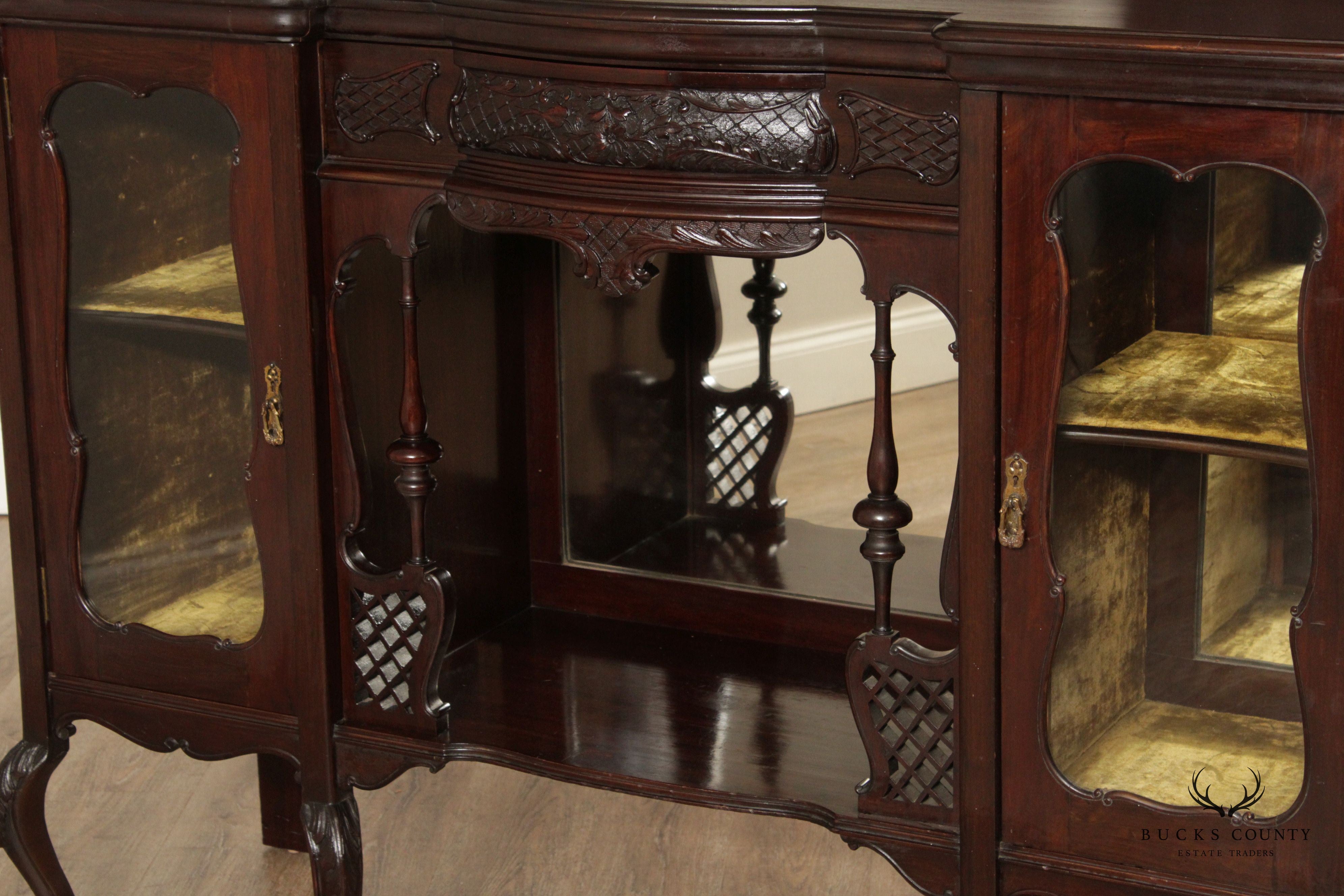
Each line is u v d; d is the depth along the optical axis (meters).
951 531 1.44
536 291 1.96
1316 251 1.21
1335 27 1.22
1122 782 1.39
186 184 1.60
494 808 2.20
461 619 1.94
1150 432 1.31
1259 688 1.33
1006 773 1.43
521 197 1.46
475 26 1.43
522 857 2.07
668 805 2.21
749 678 1.84
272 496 1.64
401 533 1.84
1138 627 1.36
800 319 1.85
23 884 2.04
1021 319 1.32
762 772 1.60
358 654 1.68
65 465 1.73
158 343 1.66
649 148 1.40
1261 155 1.20
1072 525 1.35
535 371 1.99
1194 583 1.33
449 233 1.85
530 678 1.84
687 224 1.41
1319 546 1.27
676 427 1.93
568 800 2.23
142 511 1.72
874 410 1.48
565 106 1.42
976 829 1.45
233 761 2.35
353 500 1.64
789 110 1.36
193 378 1.66
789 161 1.37
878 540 1.44
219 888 2.00
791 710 1.75
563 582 2.04
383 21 1.48
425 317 1.83
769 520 1.92
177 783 2.27
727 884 2.01
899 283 1.37
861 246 1.38
